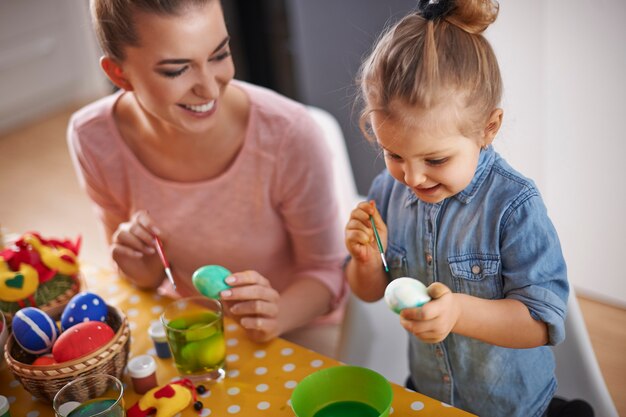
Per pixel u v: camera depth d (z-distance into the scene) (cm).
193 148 143
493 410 119
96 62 437
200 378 109
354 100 108
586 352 126
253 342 118
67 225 308
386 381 97
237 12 296
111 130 149
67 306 111
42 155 375
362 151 254
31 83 408
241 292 115
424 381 126
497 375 115
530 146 190
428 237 112
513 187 103
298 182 147
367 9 228
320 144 148
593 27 168
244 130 145
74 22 420
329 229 152
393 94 91
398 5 219
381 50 95
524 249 101
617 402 160
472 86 91
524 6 175
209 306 115
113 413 93
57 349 103
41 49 405
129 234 133
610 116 174
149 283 136
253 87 151
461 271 109
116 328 113
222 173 148
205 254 155
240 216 151
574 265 195
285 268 161
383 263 116
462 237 108
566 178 187
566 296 103
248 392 106
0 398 104
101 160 151
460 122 91
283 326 139
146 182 150
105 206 159
